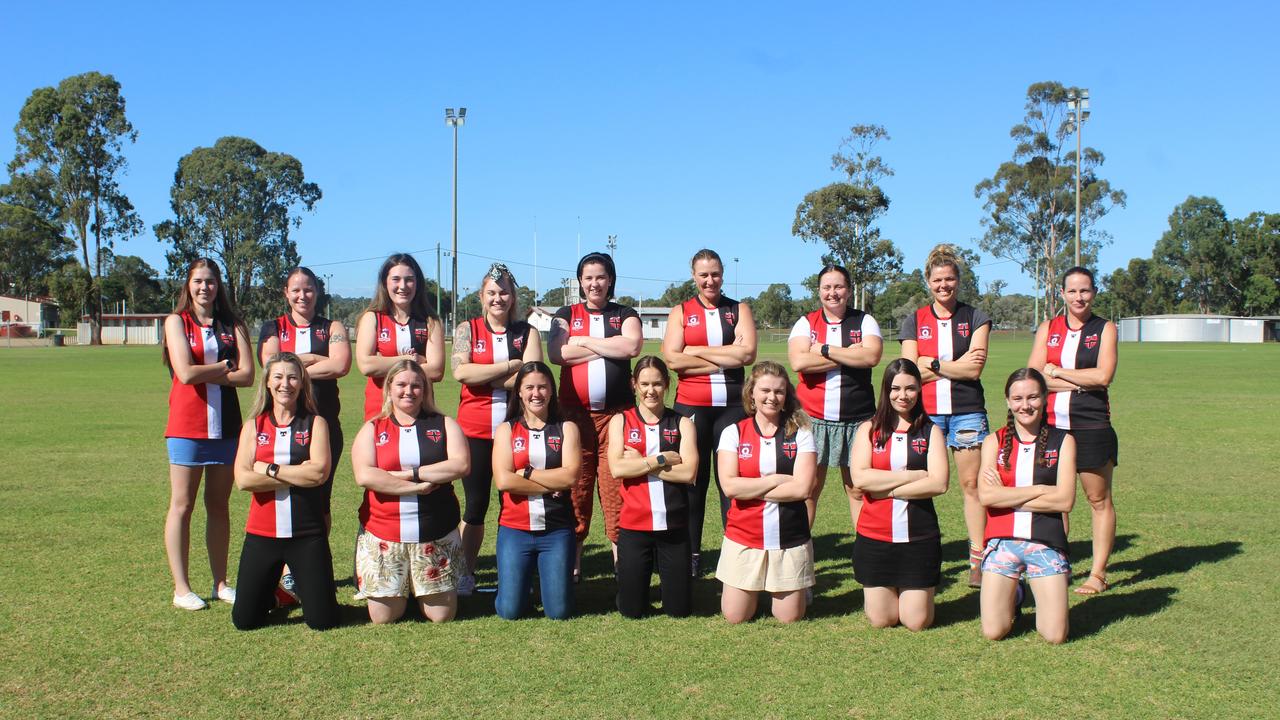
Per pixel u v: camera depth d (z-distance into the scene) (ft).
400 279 20.12
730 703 13.44
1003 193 217.36
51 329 267.39
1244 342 248.93
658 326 274.98
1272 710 13.16
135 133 217.97
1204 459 35.63
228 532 18.95
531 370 17.40
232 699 13.60
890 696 13.70
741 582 17.12
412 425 17.39
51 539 23.30
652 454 17.46
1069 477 16.08
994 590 16.20
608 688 13.99
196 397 18.12
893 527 16.66
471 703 13.44
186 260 238.68
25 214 242.58
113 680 14.33
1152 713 13.08
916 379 16.71
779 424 17.46
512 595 17.43
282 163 238.48
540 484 17.12
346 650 15.72
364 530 17.54
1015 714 13.07
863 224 199.52
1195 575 19.94
